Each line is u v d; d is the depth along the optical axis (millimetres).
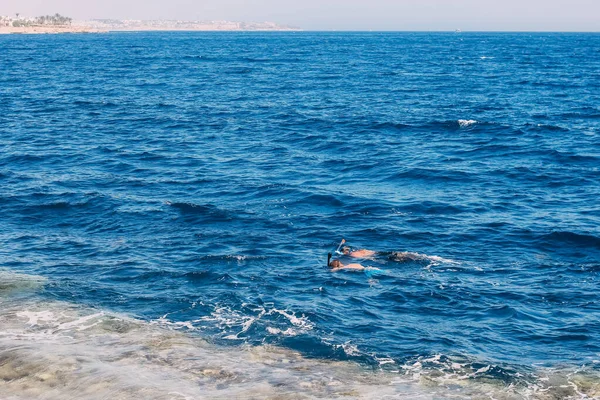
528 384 13609
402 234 22953
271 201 26984
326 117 49531
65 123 46625
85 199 27031
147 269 19672
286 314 16656
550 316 16750
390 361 14523
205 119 48688
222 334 15688
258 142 39969
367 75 92688
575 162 34156
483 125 45219
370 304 17359
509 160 34750
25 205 26344
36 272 19578
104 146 38375
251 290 18109
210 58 134375
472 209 25969
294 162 34531
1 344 14875
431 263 20250
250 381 13516
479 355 14789
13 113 51031
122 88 71438
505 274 19453
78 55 140250
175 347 14992
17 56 133000
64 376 13523
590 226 23594
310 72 97562
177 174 31688
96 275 19328
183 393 12922
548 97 65750
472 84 80375
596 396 13172
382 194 28188
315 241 22266
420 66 115500
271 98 62688
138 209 25781
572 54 163125
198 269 19625
